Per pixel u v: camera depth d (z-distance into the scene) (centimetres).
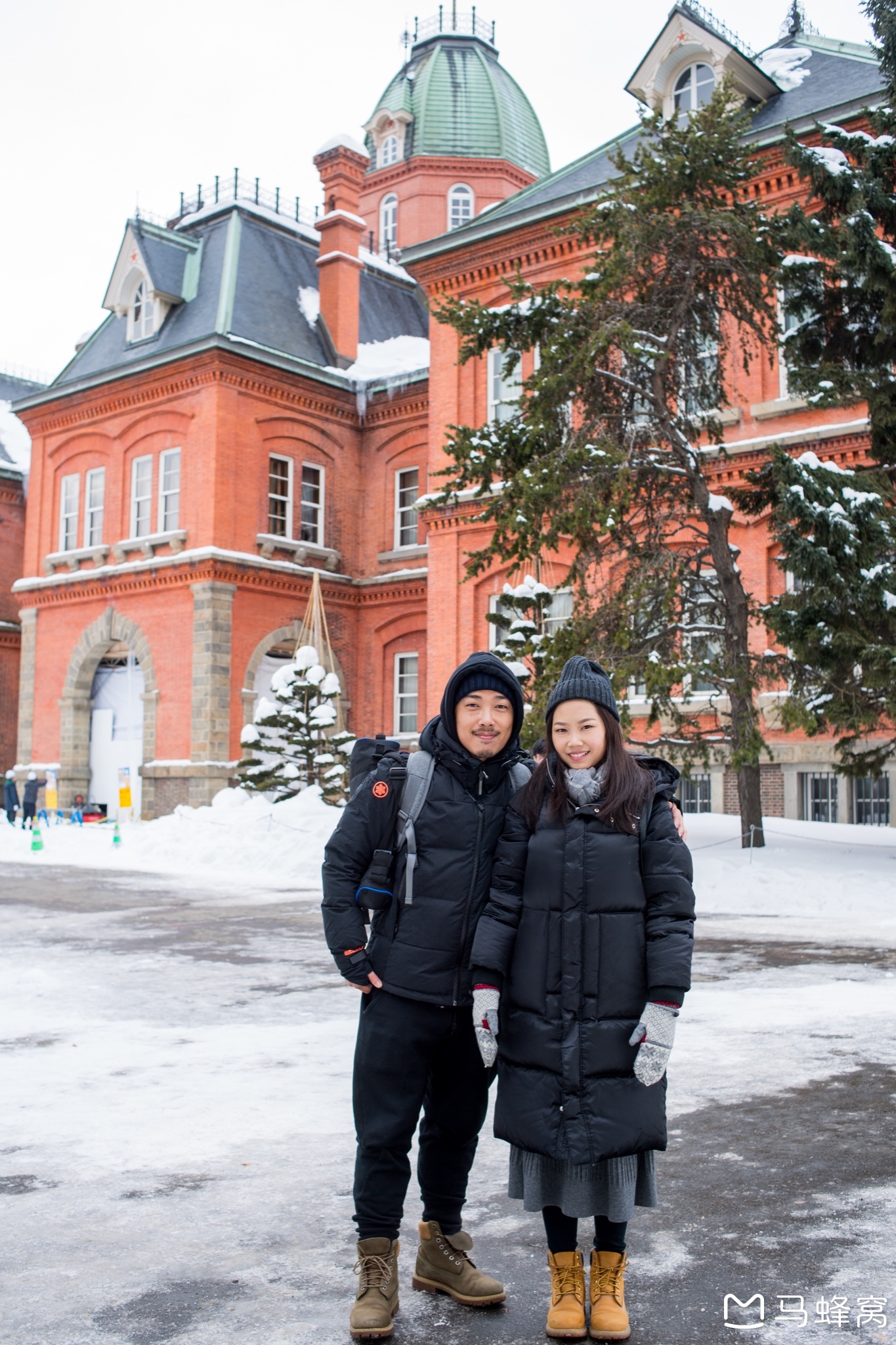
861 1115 522
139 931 1205
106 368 3195
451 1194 353
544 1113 319
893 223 1526
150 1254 374
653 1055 312
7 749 3803
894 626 1341
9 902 1488
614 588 1688
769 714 2122
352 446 3372
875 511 1356
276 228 3478
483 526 2644
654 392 1636
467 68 4650
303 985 883
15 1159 470
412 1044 342
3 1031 715
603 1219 324
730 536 2183
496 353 2680
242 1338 314
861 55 2391
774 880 1385
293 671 2456
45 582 3316
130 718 3178
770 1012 744
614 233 1620
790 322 2139
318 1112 534
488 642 2631
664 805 336
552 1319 317
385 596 3272
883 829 1908
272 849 1995
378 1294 322
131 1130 507
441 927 343
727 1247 376
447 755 350
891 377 1548
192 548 3000
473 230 2639
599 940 323
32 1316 327
